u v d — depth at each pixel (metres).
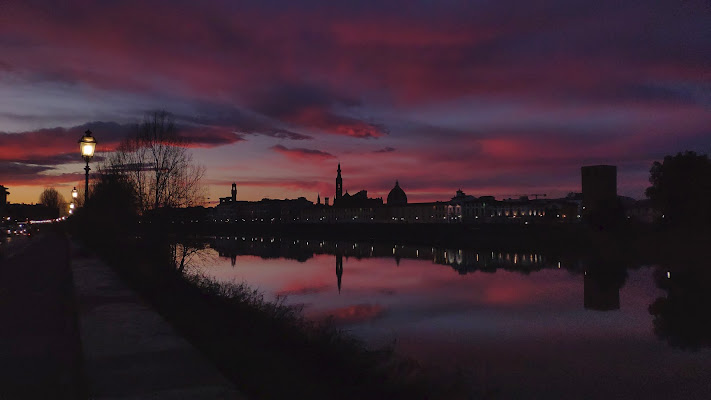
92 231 37.81
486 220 191.75
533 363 21.06
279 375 8.55
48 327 11.92
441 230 137.88
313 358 11.06
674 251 71.75
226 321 12.88
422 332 26.70
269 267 64.94
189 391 6.93
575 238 97.31
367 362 12.51
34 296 16.42
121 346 9.30
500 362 21.00
